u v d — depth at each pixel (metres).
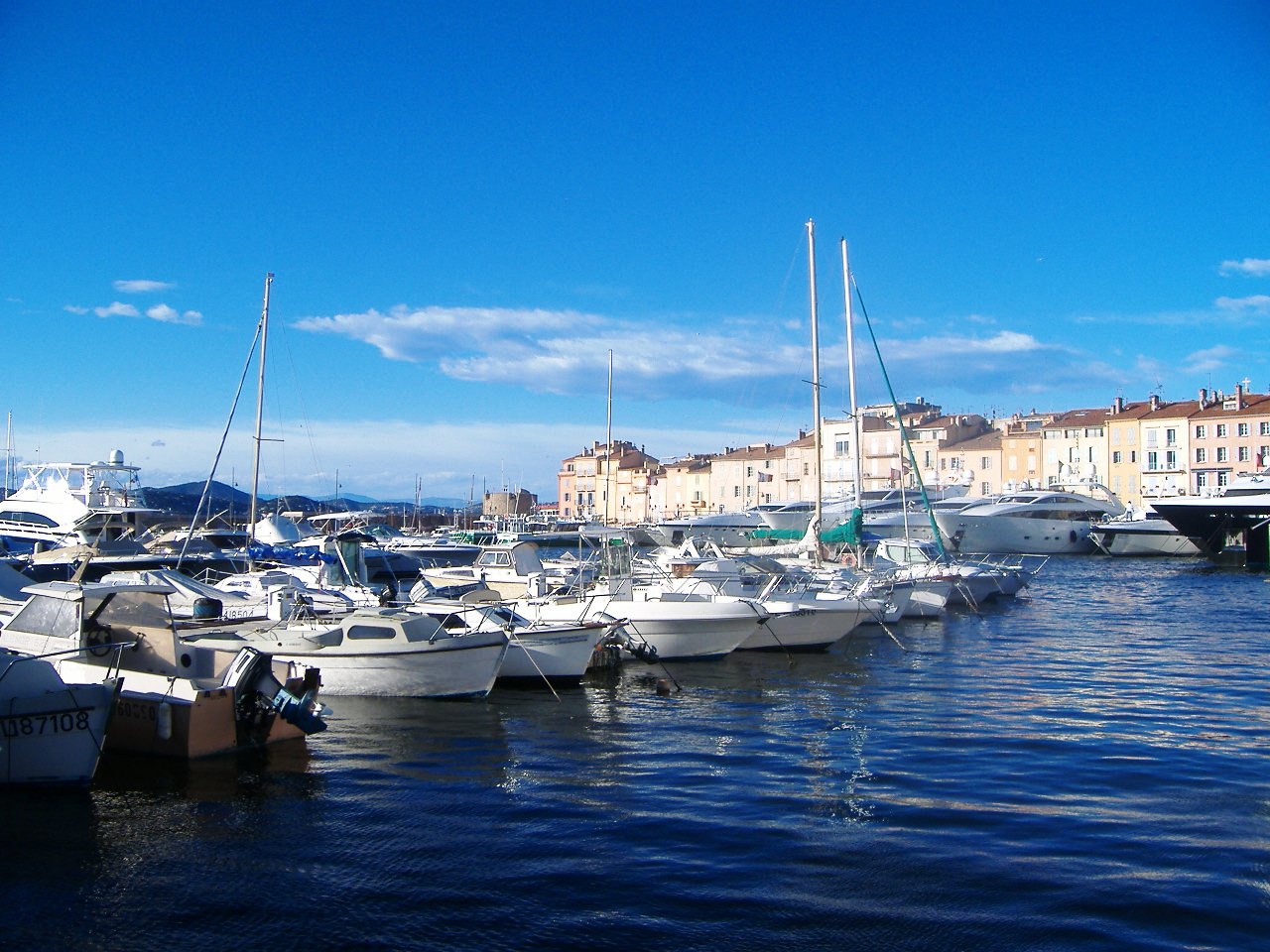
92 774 14.14
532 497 135.38
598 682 23.34
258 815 13.34
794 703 21.08
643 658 25.42
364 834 12.69
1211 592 50.00
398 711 19.58
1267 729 18.61
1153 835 12.65
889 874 11.41
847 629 29.25
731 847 12.27
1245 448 99.19
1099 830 12.84
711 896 10.82
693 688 22.75
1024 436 109.31
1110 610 41.34
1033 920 10.23
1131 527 80.44
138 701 15.73
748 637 27.59
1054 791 14.54
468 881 11.25
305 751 16.52
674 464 132.25
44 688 14.03
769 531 46.06
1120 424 104.94
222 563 39.16
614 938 9.88
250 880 11.24
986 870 11.52
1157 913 10.38
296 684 16.84
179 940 9.83
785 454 118.81
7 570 23.02
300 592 24.28
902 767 15.88
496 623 22.78
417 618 20.48
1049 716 19.80
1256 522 70.12
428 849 12.20
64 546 38.84
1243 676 24.58
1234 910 10.45
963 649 29.72
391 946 9.73
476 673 20.73
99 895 10.80
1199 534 72.56
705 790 14.61
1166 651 29.27
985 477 110.31
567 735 17.98
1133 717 19.67
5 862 11.65
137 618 16.75
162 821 13.05
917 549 45.97
